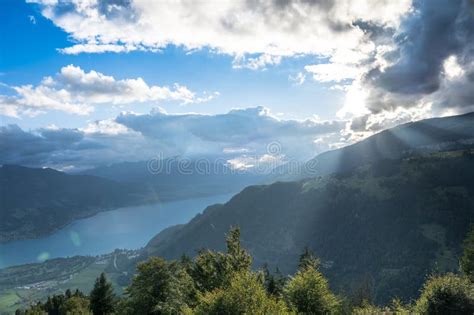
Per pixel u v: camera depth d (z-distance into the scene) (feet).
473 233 214.69
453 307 107.45
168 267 175.94
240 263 163.43
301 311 141.08
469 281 123.85
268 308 93.71
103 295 272.92
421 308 115.65
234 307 95.20
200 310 102.37
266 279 245.24
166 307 149.07
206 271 167.63
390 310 139.33
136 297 168.25
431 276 124.47
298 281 149.89
